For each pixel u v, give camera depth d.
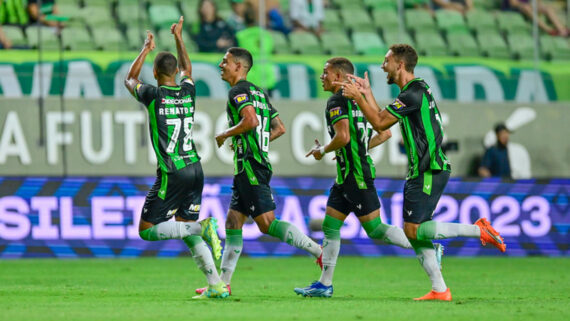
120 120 43.44
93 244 39.22
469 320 16.86
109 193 39.53
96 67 44.94
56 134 42.91
